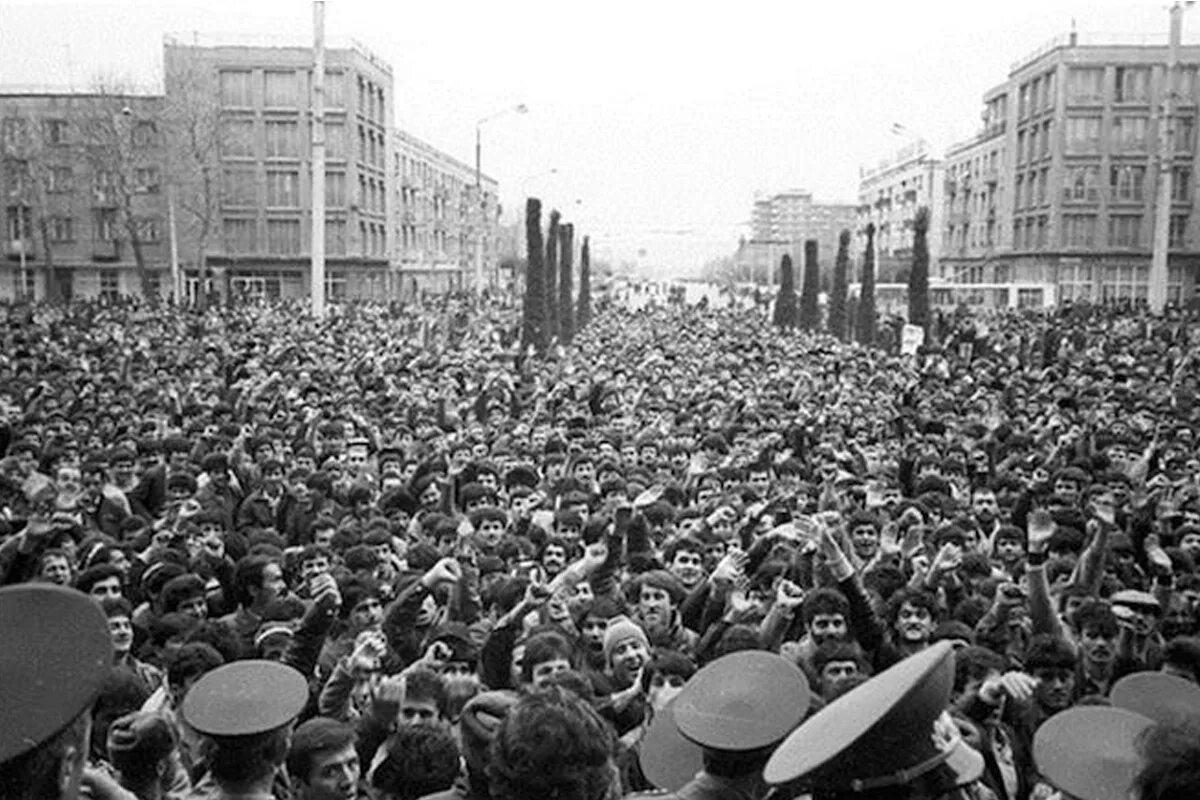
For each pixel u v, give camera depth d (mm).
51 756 2219
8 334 32094
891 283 87750
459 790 3693
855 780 2402
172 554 8141
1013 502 11641
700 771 3680
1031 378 26344
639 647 6012
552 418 18641
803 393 22844
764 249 153375
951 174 103688
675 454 15234
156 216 72500
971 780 2549
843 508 10711
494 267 106438
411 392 20859
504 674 5738
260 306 56469
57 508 8758
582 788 2840
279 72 73375
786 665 3582
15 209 73250
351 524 9273
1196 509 10648
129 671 5012
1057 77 79312
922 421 18078
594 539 9195
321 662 6211
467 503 10883
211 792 3834
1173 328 42594
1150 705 4289
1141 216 79000
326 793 4121
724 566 7375
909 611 6648
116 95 68812
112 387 19172
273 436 13773
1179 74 77562
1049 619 6445
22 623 2336
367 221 78875
